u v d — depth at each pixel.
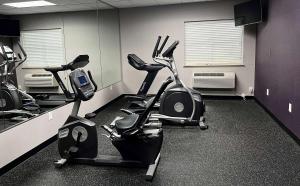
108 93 6.16
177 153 3.36
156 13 6.59
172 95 4.39
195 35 6.52
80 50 5.29
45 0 4.14
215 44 6.46
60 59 4.64
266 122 4.55
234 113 5.20
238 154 3.28
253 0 5.25
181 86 4.42
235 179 2.68
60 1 4.61
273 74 4.62
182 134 4.06
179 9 6.45
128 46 6.93
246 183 2.60
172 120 4.43
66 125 3.08
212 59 6.55
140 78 7.00
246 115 5.03
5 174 2.92
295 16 3.48
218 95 6.59
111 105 6.23
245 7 5.52
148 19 6.67
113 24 6.64
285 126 4.00
